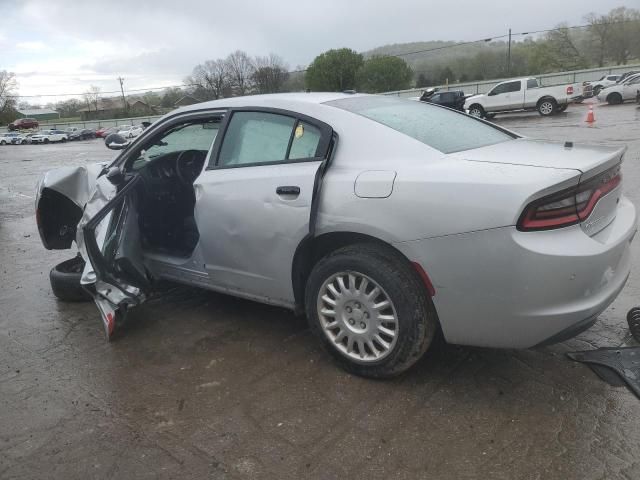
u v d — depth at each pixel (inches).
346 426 107.3
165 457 100.9
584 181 102.3
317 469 96.0
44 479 96.7
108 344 147.6
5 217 353.7
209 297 176.4
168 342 146.6
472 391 116.7
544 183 97.8
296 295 132.3
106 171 169.2
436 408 111.5
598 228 108.3
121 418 113.5
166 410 115.6
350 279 118.6
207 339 147.3
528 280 98.8
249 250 134.4
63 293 177.9
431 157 114.0
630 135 581.0
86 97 4015.8
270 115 136.6
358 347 121.9
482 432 103.6
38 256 244.8
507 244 98.6
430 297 110.6
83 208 179.3
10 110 3764.8
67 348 146.6
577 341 136.4
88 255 144.7
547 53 2787.9
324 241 125.6
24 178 635.5
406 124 127.9
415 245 107.6
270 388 122.0
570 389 115.9
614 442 99.0
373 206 112.0
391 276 111.9
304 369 129.3
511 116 1104.8
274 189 126.6
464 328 108.7
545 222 98.4
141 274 156.9
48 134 2233.0
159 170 175.2
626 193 293.7
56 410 117.4
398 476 93.5
